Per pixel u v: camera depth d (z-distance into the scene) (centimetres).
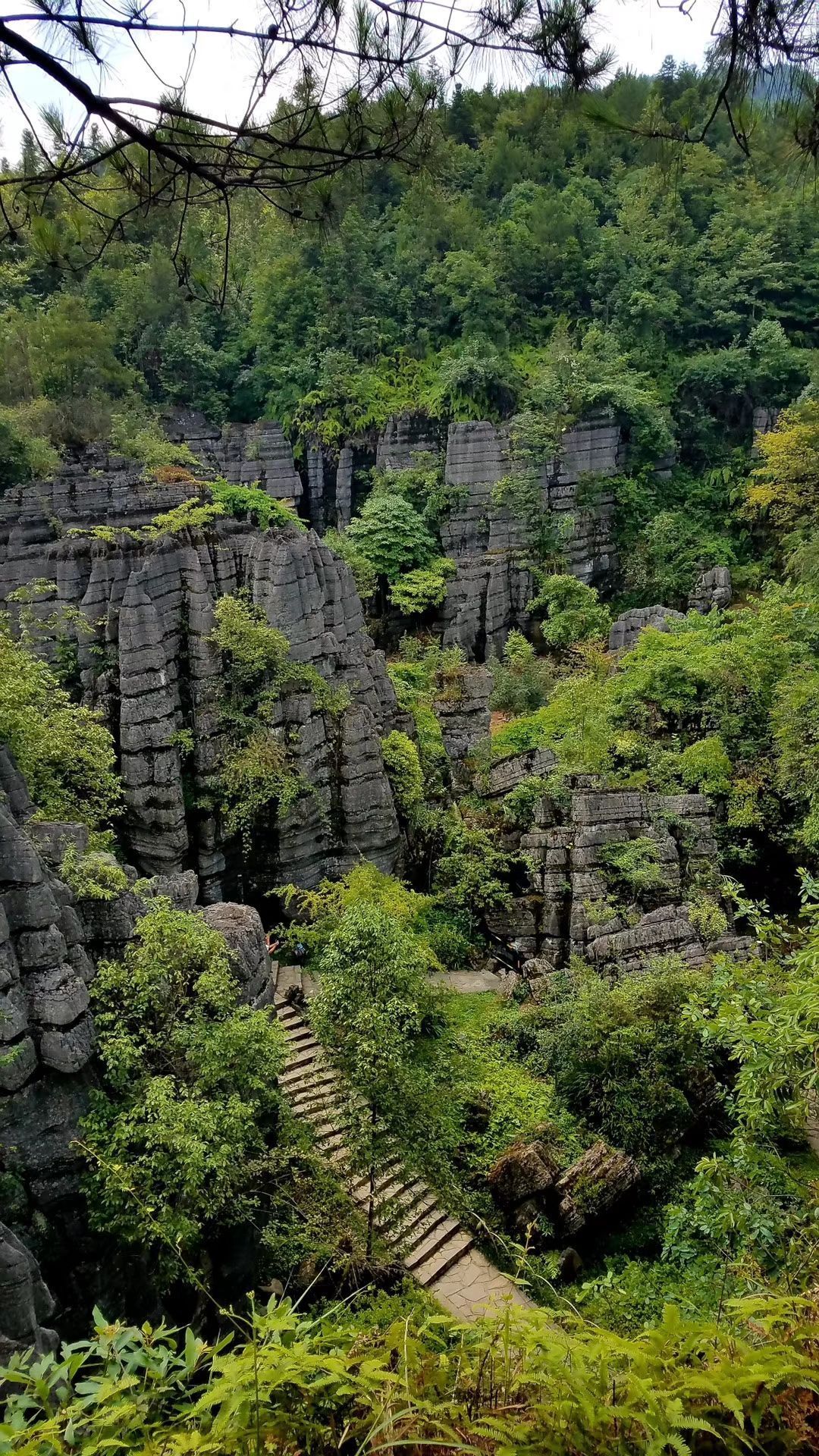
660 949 2448
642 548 5778
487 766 3384
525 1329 470
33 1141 1355
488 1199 1923
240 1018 1600
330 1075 2147
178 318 6009
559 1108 2136
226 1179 1430
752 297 5975
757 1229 1020
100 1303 1360
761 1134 1151
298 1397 455
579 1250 1898
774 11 562
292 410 6006
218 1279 1532
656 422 5719
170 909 1638
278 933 2655
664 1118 2062
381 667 3244
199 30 559
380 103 646
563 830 2669
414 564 5384
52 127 632
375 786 2881
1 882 1378
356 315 6056
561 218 6075
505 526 5528
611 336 5862
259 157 653
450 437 5531
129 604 2552
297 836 2766
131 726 2580
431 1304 1647
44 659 2680
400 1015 1792
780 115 599
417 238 6056
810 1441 433
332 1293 1642
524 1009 2416
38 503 3981
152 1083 1433
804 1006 1055
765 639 3403
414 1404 404
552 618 5138
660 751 3197
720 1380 416
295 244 5828
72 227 718
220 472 5862
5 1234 1173
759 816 3017
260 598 2803
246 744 2730
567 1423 418
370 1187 1792
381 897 2386
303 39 579
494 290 5859
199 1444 412
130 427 5022
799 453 4753
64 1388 451
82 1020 1442
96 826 2169
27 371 5003
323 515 6041
